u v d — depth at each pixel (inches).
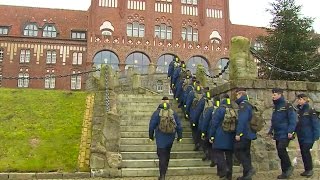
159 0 2235.5
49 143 507.2
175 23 2228.1
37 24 2219.5
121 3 2170.3
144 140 516.7
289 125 378.0
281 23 1348.4
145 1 2210.9
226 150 376.5
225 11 2324.1
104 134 457.1
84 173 429.7
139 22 2181.3
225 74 1428.4
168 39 2175.2
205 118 416.8
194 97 539.5
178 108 664.4
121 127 565.6
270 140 478.6
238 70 498.0
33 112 631.8
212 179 405.7
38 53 2095.2
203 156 489.7
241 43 506.6
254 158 469.1
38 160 457.7
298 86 506.0
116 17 2153.1
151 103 712.4
